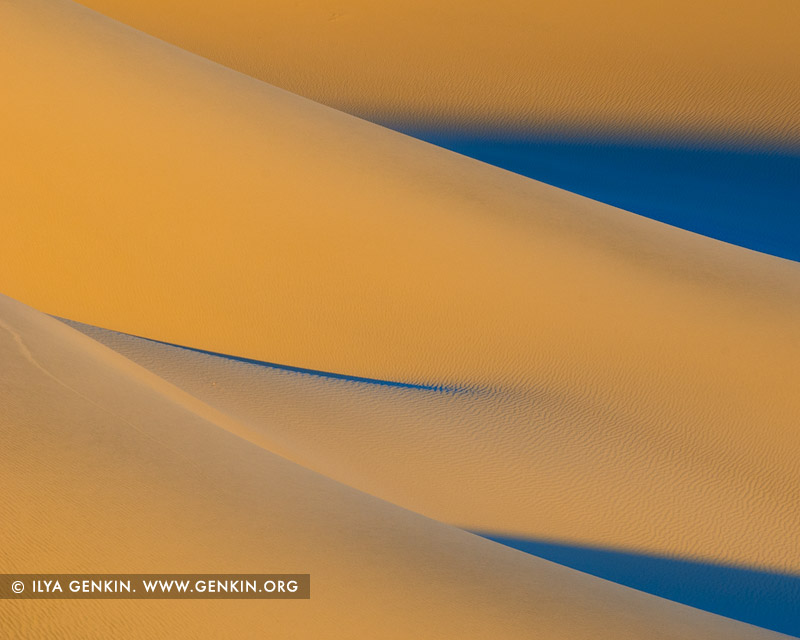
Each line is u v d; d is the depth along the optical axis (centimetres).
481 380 2116
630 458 1886
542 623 1027
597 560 1546
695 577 1552
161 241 2322
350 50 4925
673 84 4541
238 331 2183
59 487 946
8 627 770
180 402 1481
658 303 2358
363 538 1084
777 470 1894
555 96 4481
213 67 3038
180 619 841
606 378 2128
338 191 2530
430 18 5194
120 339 2012
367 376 2111
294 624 886
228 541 975
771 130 4181
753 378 2153
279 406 1864
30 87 2525
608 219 2742
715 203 3741
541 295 2341
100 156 2431
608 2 5231
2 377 1112
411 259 2386
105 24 3014
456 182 2706
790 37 4884
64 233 2284
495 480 1747
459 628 962
